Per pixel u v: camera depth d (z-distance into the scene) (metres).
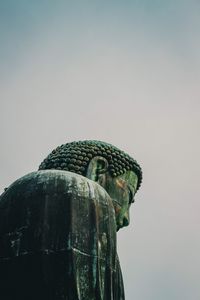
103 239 19.84
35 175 20.83
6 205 20.45
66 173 20.78
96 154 23.08
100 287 19.19
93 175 22.67
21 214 20.03
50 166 22.73
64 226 19.55
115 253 20.16
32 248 19.38
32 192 20.30
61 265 19.03
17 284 19.27
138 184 24.50
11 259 19.48
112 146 23.67
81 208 19.94
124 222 23.22
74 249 19.19
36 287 19.08
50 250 19.23
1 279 19.52
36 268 19.14
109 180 23.06
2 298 19.41
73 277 18.89
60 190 20.20
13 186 20.89
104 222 20.12
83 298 18.92
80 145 23.20
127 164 23.67
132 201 24.03
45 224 19.62
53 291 18.95
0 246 19.86
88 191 20.36
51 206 19.91
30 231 19.64
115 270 20.11
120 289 20.91
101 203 20.38
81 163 22.70
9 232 19.92
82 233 19.56
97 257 19.41
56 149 23.53
